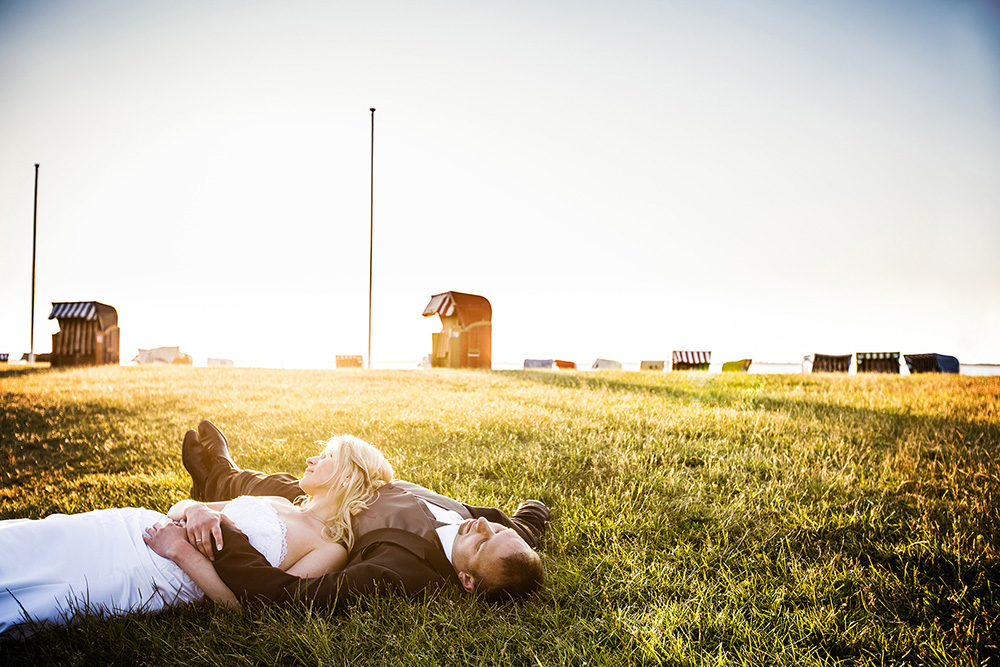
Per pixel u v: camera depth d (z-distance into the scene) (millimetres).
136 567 2480
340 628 2377
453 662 2201
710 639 2418
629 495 4133
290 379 13273
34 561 2330
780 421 6434
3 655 2193
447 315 18266
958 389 9516
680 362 20812
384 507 2936
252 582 2502
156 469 5332
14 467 5539
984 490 4141
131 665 2164
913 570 3002
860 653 2336
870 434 5871
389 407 8492
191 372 14344
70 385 10836
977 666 2219
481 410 7812
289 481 3607
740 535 3523
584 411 7480
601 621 2492
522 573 2652
